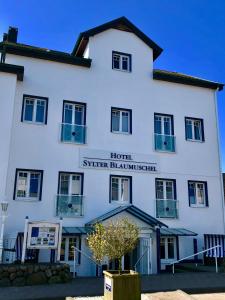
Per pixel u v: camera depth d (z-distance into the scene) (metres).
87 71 15.83
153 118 16.50
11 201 13.24
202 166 16.88
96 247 8.62
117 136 15.60
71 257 13.47
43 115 14.72
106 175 14.96
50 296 8.77
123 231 8.60
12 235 12.83
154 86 16.97
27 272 10.14
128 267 14.30
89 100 15.52
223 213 16.61
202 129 17.48
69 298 8.70
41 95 14.77
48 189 13.93
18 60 14.77
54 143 14.46
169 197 16.00
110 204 14.73
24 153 13.91
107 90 15.97
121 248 8.45
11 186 13.36
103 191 14.74
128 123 16.14
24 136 14.08
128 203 15.08
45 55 15.07
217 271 12.98
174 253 15.13
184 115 17.25
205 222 16.14
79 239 13.70
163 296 9.06
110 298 7.84
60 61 15.41
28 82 14.70
